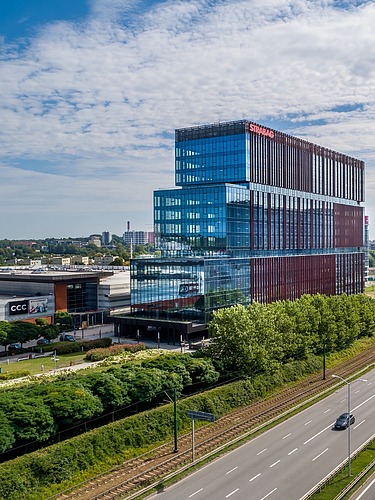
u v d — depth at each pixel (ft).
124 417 264.72
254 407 297.53
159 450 238.68
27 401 224.94
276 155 610.24
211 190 530.68
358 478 201.57
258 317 338.54
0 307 479.82
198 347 435.94
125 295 602.85
